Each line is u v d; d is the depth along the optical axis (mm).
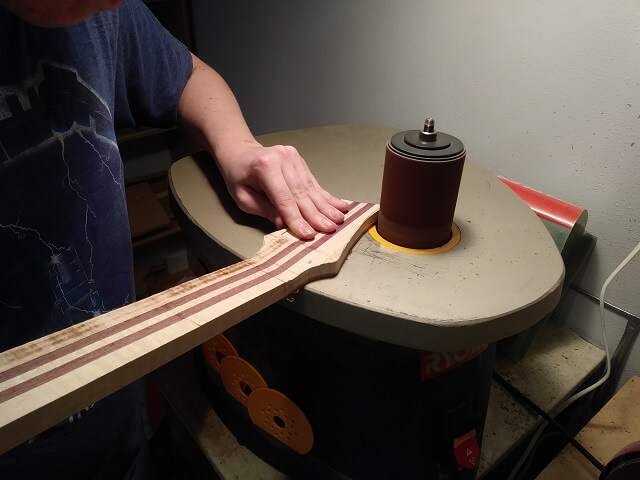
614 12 634
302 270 465
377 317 443
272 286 438
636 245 721
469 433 577
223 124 691
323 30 1037
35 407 287
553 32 701
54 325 519
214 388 768
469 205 627
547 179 796
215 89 759
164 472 992
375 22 931
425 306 444
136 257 1779
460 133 890
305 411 606
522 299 454
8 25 437
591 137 717
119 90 658
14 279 477
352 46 999
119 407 631
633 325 772
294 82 1185
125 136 1555
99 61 546
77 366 321
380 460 594
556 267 505
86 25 519
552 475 661
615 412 732
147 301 400
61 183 496
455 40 821
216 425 779
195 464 930
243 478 701
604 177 723
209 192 658
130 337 352
